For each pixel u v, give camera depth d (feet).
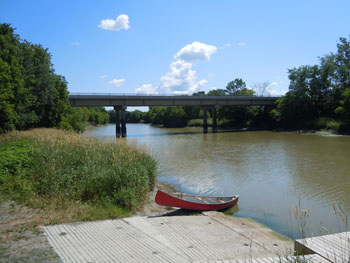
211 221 29.35
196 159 75.15
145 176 35.76
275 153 84.23
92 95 144.05
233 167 63.93
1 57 78.84
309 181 49.93
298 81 184.03
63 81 131.34
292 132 167.94
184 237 23.03
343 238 18.11
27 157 37.63
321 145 101.45
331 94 176.86
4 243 18.20
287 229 28.86
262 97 198.49
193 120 287.48
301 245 17.46
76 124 134.21
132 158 38.78
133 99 155.63
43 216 24.14
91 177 31.89
